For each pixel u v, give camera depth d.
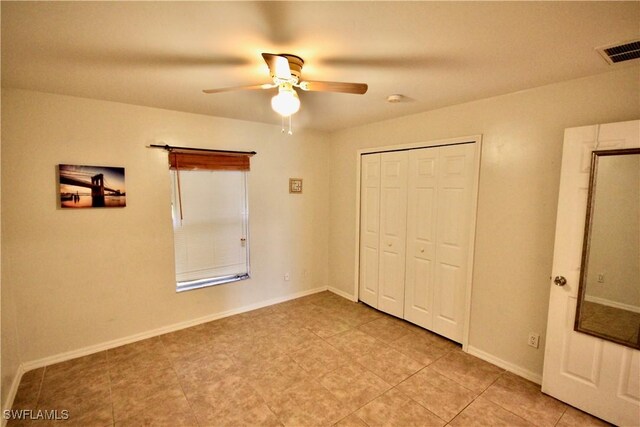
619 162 1.89
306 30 1.48
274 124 3.74
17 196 2.39
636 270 1.86
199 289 3.35
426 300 3.20
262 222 3.77
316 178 4.21
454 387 2.31
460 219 2.84
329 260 4.44
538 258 2.35
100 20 1.37
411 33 1.50
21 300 2.44
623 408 1.91
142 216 2.94
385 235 3.59
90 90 2.39
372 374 2.47
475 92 2.42
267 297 3.89
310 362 2.63
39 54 1.72
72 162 2.58
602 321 1.99
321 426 1.93
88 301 2.73
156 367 2.55
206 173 3.38
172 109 3.00
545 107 2.26
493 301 2.62
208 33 1.50
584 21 1.37
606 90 1.99
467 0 1.22
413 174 3.23
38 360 2.53
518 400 2.18
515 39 1.55
